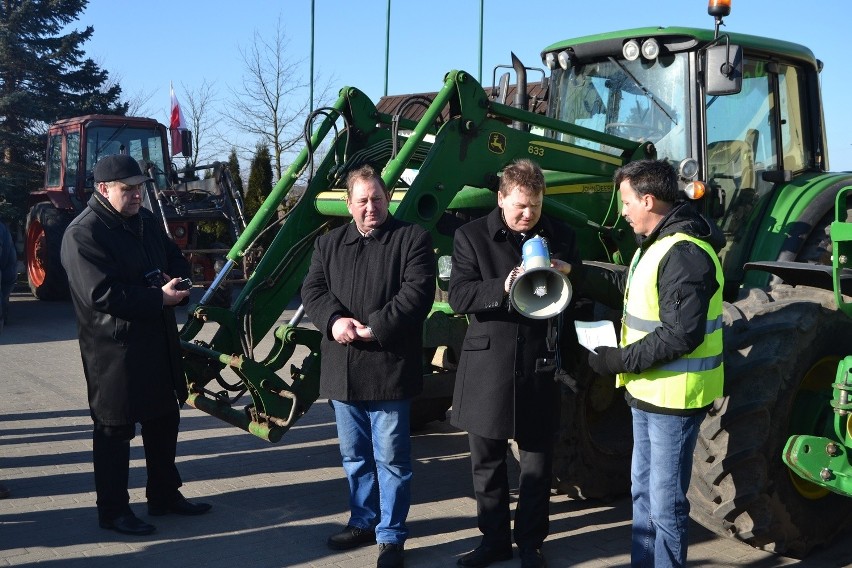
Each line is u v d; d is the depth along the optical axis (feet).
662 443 10.32
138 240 13.44
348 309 11.98
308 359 13.34
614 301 12.37
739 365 11.89
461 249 11.84
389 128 16.25
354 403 12.24
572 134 15.37
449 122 14.15
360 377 11.84
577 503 14.99
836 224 11.57
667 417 10.27
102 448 13.23
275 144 75.61
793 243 15.17
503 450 12.07
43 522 13.83
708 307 10.04
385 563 11.87
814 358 12.47
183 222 40.01
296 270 15.35
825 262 15.17
